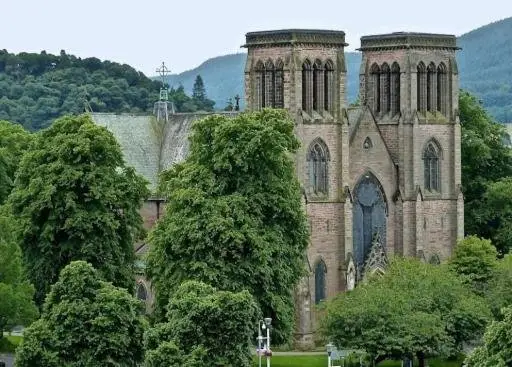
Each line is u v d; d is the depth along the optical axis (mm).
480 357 182500
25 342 188750
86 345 189000
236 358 183750
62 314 189375
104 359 188750
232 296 185125
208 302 183875
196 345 183375
